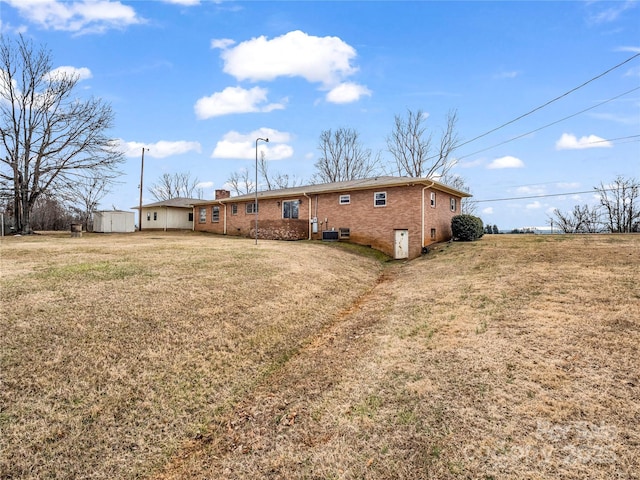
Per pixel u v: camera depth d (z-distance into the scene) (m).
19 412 3.72
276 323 6.84
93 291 7.08
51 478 3.10
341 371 5.02
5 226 24.83
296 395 4.51
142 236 23.34
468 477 2.85
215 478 3.19
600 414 3.44
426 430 3.48
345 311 8.21
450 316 6.72
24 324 5.36
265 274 9.73
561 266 9.91
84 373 4.47
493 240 17.23
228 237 24.22
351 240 19.59
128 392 4.30
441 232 19.58
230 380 4.91
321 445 3.48
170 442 3.71
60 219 37.03
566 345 4.94
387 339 5.98
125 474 3.25
